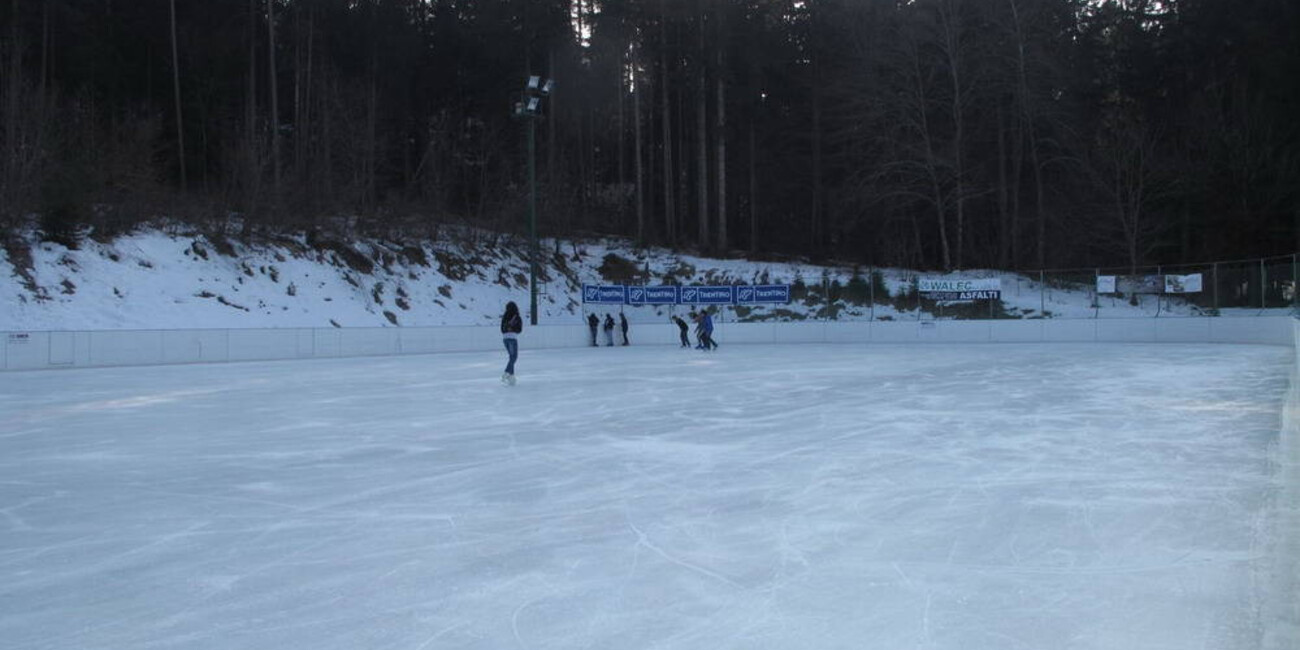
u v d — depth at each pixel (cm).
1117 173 4081
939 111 4734
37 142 2789
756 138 5588
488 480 729
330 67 4659
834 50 5091
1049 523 547
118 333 2316
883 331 3444
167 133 4553
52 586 459
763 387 1548
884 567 464
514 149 5238
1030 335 3216
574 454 854
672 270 4453
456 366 2258
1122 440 869
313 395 1488
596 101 5603
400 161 5412
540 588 443
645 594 430
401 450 891
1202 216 3984
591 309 4141
